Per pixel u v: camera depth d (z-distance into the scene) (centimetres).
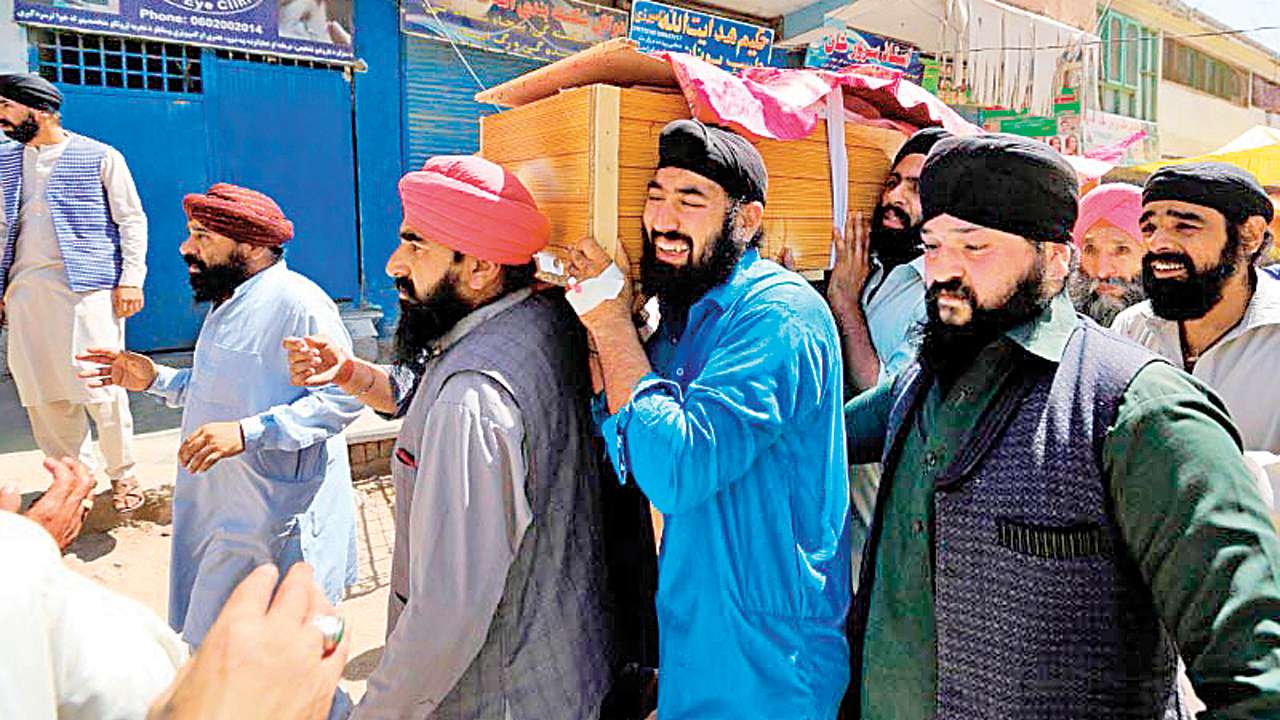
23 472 461
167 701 65
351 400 267
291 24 700
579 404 197
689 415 151
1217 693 101
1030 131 1070
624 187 176
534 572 180
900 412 152
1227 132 1772
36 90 422
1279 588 102
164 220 670
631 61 177
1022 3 1038
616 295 170
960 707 126
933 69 1035
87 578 74
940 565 130
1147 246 235
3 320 443
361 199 761
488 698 176
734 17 925
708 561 164
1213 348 241
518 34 806
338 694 207
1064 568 118
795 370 157
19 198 425
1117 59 1309
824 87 206
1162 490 110
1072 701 118
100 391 431
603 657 197
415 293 189
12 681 59
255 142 704
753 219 170
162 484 467
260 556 265
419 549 168
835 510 171
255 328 271
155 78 657
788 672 161
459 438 167
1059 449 120
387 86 763
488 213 176
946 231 131
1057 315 130
